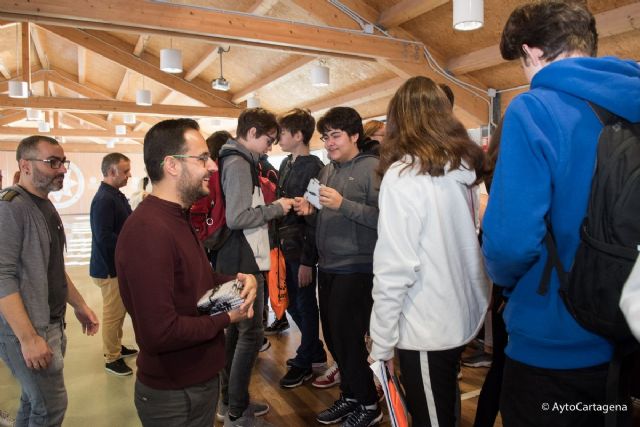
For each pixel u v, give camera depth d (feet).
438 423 4.21
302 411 7.93
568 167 2.81
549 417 3.07
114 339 10.03
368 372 6.91
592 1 11.74
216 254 7.54
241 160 6.51
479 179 4.46
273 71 24.39
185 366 4.00
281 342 11.43
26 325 4.77
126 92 35.96
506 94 16.75
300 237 8.48
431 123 4.20
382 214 4.22
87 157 56.49
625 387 2.92
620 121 2.78
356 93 22.11
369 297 6.71
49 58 34.96
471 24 9.96
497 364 5.22
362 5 15.96
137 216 3.88
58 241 5.65
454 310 4.15
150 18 13.28
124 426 7.82
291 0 15.07
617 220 2.62
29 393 5.22
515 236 2.91
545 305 3.02
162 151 4.01
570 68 2.89
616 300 2.61
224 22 14.16
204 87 29.96
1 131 41.19
